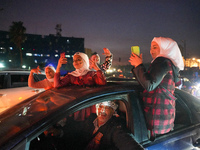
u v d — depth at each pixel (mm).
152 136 1768
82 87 1922
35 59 76125
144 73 1692
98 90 1674
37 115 1383
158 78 1674
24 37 38719
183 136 1993
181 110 2186
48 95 1850
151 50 1949
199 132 2133
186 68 32562
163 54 1810
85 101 1545
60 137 2096
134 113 1750
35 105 1623
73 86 2059
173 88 1845
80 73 2129
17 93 4594
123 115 1999
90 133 2143
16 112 1608
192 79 12328
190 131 2055
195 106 2213
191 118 2137
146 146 1745
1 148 1100
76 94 1629
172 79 1822
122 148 1611
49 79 2775
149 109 1773
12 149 1119
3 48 70562
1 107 4129
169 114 1768
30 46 74875
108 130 1859
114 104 1963
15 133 1199
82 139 2174
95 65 1989
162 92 1763
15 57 71062
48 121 1324
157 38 1854
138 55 1773
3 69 5434
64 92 1809
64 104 1466
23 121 1336
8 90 4758
